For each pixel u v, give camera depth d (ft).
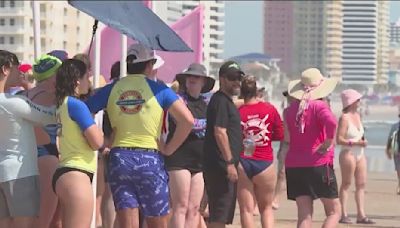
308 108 68.64
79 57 64.34
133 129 56.03
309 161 68.49
